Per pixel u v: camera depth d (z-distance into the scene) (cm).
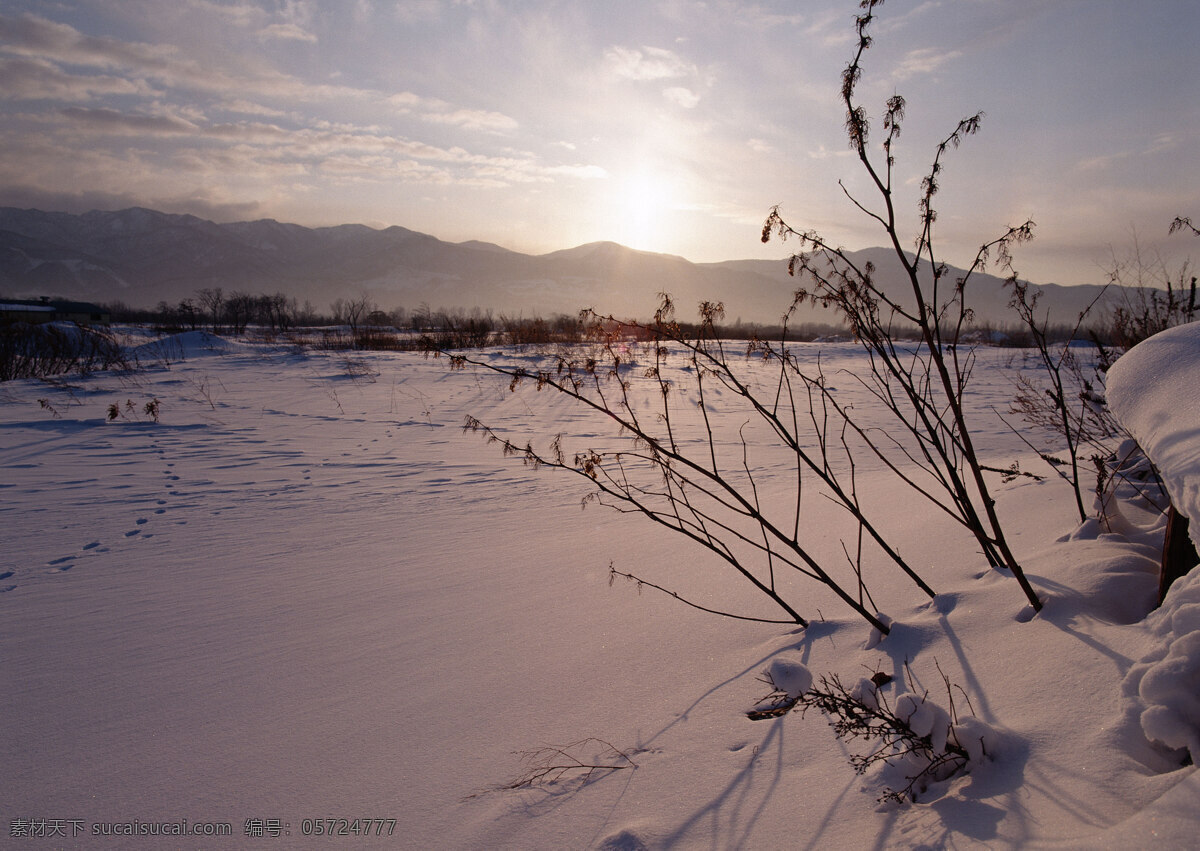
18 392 1305
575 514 522
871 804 156
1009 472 439
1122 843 108
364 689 245
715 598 317
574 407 1162
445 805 179
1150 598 205
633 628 289
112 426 941
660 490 602
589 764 193
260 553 423
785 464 723
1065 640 189
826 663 233
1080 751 145
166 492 593
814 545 385
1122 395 201
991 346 2006
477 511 534
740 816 162
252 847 164
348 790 187
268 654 276
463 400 1253
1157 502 297
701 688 232
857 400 1239
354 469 699
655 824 163
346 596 344
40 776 195
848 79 232
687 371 1480
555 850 159
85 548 434
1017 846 122
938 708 160
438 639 288
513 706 229
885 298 241
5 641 290
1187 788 111
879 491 521
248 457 757
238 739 213
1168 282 447
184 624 309
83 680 254
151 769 198
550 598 333
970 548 317
